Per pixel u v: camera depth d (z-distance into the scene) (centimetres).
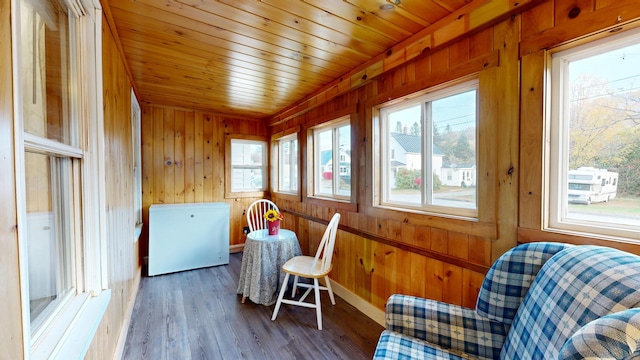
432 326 129
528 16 134
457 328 125
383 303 223
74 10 123
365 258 242
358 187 248
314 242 327
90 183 131
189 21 167
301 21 168
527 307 108
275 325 221
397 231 209
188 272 339
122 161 205
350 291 261
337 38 190
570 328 83
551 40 126
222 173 412
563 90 128
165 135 370
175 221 337
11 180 65
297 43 196
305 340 201
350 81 248
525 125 136
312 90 305
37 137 85
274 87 295
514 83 140
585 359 59
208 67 238
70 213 123
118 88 189
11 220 64
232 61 226
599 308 78
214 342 197
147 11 156
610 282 80
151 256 323
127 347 190
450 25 164
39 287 98
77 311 113
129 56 215
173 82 275
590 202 121
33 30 92
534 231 132
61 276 115
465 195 173
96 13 134
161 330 211
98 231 135
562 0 123
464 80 167
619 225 113
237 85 287
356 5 152
